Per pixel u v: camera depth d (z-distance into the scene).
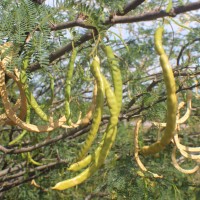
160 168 5.52
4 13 2.37
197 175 6.71
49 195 7.86
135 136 4.18
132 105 5.11
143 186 4.66
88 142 2.67
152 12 2.62
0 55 2.36
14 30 2.33
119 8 2.69
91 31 2.84
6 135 7.57
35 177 6.61
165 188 4.93
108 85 2.63
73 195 8.09
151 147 3.00
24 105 3.09
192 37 5.50
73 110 4.93
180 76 4.39
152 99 4.55
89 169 2.68
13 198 8.25
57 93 6.59
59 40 2.64
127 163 4.72
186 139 6.84
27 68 2.66
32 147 5.14
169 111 2.59
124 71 5.08
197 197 5.84
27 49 2.34
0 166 7.69
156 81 4.71
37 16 2.38
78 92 5.31
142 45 6.91
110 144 2.66
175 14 2.58
